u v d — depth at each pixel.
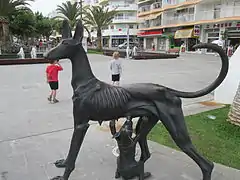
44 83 12.03
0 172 4.05
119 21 57.34
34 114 7.14
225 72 3.14
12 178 3.88
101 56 30.19
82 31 3.27
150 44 52.25
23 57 24.64
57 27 48.00
